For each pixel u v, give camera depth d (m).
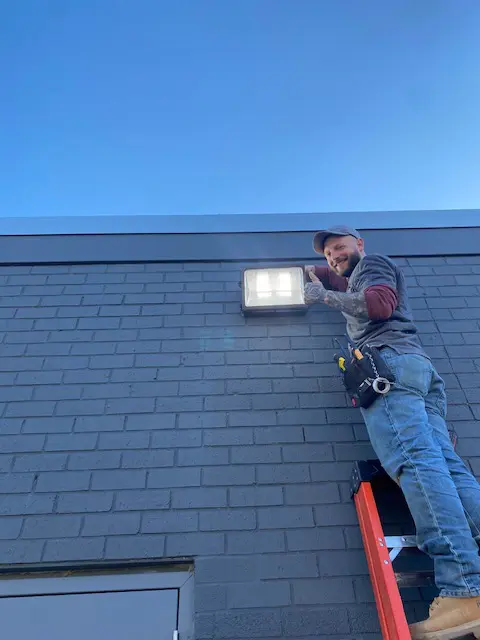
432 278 3.17
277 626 1.86
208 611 1.89
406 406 1.81
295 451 2.36
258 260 3.19
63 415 2.46
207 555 2.03
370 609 1.90
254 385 2.61
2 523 2.09
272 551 2.04
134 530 2.08
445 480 1.62
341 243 2.53
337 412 2.51
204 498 2.19
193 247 3.23
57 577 1.99
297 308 2.88
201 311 2.94
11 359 2.68
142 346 2.76
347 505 2.18
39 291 3.02
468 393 2.62
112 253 3.20
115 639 1.84
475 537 1.65
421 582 1.80
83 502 2.16
